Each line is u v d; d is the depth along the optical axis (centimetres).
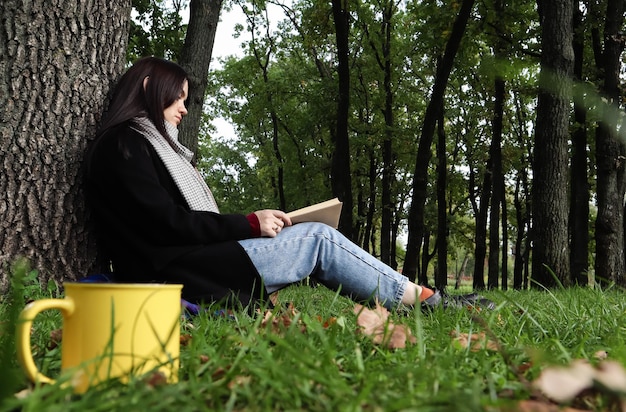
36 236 335
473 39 1636
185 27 1408
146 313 142
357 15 2091
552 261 1042
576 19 1422
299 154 2700
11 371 113
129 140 290
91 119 351
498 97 1873
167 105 314
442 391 125
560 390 116
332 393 127
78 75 347
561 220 1050
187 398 121
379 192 2742
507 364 160
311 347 159
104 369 137
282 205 2708
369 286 309
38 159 337
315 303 346
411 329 227
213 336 206
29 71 338
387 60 2184
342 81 1634
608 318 259
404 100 2372
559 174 1052
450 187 2728
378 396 125
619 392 114
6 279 326
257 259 297
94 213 300
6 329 118
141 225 282
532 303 330
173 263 283
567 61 1047
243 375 149
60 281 340
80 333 140
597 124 1304
